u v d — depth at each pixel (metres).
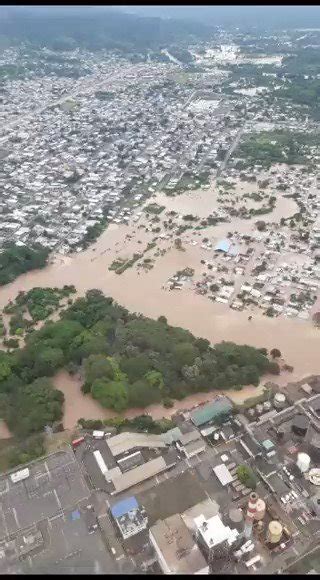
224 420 149.00
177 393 164.62
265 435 143.25
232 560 115.19
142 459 138.50
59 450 142.38
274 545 117.81
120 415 158.88
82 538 120.38
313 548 117.75
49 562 115.94
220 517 119.81
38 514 125.56
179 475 133.75
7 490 131.38
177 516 118.56
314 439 140.75
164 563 110.12
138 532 120.06
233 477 132.25
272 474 133.38
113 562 115.31
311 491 129.12
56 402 158.75
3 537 120.88
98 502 127.94
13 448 144.88
